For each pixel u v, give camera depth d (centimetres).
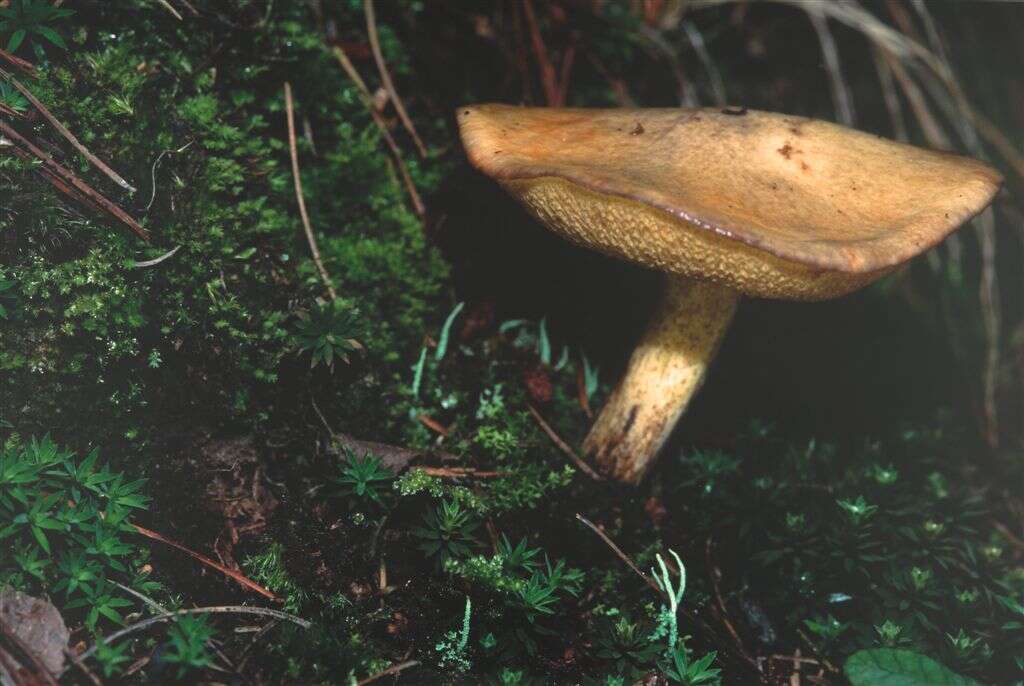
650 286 32
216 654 25
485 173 26
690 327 28
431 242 31
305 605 26
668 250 26
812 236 25
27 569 25
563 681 26
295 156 29
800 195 27
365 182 30
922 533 29
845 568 28
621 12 35
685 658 26
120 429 26
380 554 27
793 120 28
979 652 27
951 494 31
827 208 26
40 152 26
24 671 24
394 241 30
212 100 28
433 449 29
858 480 30
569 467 29
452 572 26
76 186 26
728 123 27
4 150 26
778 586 28
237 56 29
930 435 33
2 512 25
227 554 26
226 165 28
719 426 32
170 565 26
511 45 33
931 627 27
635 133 27
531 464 29
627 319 32
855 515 29
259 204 28
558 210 26
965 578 29
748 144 27
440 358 30
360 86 31
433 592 26
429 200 31
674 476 30
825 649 27
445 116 32
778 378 34
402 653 26
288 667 25
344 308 29
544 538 28
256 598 26
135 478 26
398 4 32
